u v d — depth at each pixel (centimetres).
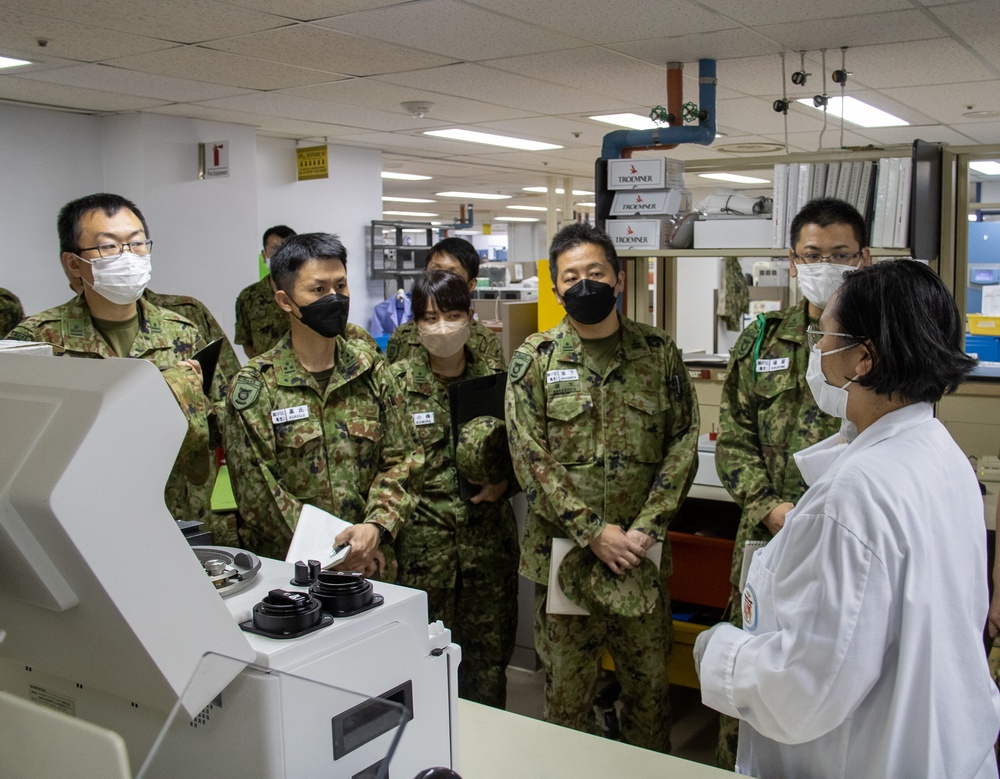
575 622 225
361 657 89
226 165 573
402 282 793
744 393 220
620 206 311
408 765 95
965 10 343
